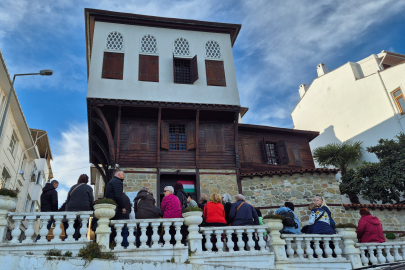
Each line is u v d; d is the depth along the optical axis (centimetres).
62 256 590
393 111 2275
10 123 1994
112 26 1686
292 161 1867
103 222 661
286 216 821
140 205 736
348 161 2173
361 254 823
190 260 674
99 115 1498
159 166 1505
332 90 2808
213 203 791
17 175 2250
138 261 611
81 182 742
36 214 642
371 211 1427
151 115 1593
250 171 1744
